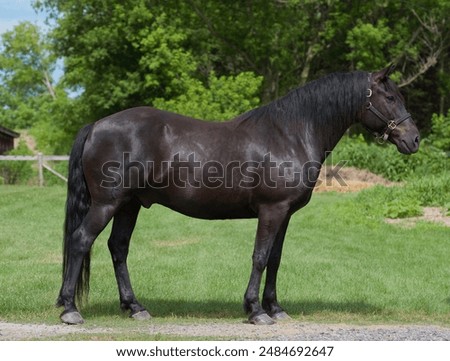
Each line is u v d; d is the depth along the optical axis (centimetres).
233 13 3822
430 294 960
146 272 1104
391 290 989
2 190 2408
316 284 1024
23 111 6506
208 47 4044
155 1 3834
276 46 3816
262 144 758
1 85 6562
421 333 738
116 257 805
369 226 1611
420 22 3903
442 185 1914
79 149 765
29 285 996
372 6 3850
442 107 4241
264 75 3953
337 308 874
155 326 757
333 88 775
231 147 756
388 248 1363
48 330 732
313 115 772
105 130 754
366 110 781
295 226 1633
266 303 805
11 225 1656
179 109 3111
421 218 1719
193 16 3934
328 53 4266
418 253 1316
